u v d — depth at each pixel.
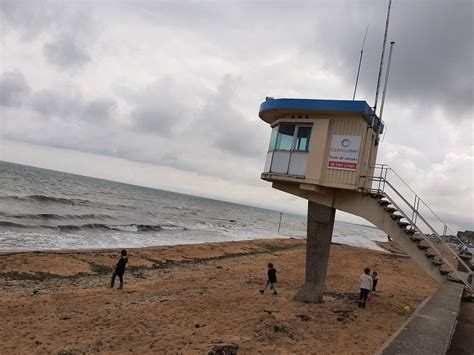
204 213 92.25
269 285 19.50
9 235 27.00
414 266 35.91
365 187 13.05
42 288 16.11
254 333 10.80
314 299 14.87
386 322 12.48
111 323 11.71
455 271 13.57
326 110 13.05
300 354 9.09
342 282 21.48
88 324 11.57
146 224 46.75
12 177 78.94
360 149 12.76
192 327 11.44
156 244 33.56
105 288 17.03
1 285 15.89
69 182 106.94
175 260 26.27
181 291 17.14
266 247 40.81
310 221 14.52
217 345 9.48
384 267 31.94
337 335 10.67
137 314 12.80
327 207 14.09
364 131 12.90
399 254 54.38
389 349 5.62
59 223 35.22
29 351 9.26
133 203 78.44
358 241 78.88
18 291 15.31
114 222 43.62
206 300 15.26
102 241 30.83
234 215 111.50
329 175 13.11
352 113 12.79
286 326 11.29
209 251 32.28
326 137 13.23
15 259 20.20
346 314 13.06
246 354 9.00
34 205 43.31
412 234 13.83
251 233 60.47
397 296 17.91
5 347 9.46
